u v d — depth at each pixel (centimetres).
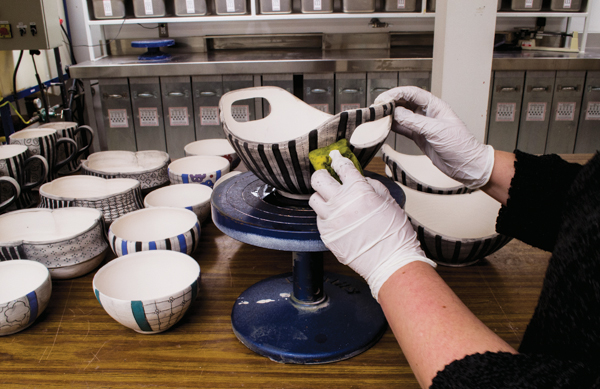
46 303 76
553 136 339
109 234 88
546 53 352
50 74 350
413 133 86
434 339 42
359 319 76
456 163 77
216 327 76
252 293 83
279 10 338
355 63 317
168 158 134
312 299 79
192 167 131
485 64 152
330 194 55
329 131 61
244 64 318
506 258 97
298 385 63
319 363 67
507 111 332
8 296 79
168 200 112
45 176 113
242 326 74
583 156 154
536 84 325
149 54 353
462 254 86
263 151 64
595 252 37
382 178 88
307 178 67
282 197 79
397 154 127
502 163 75
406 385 63
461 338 41
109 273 78
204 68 319
